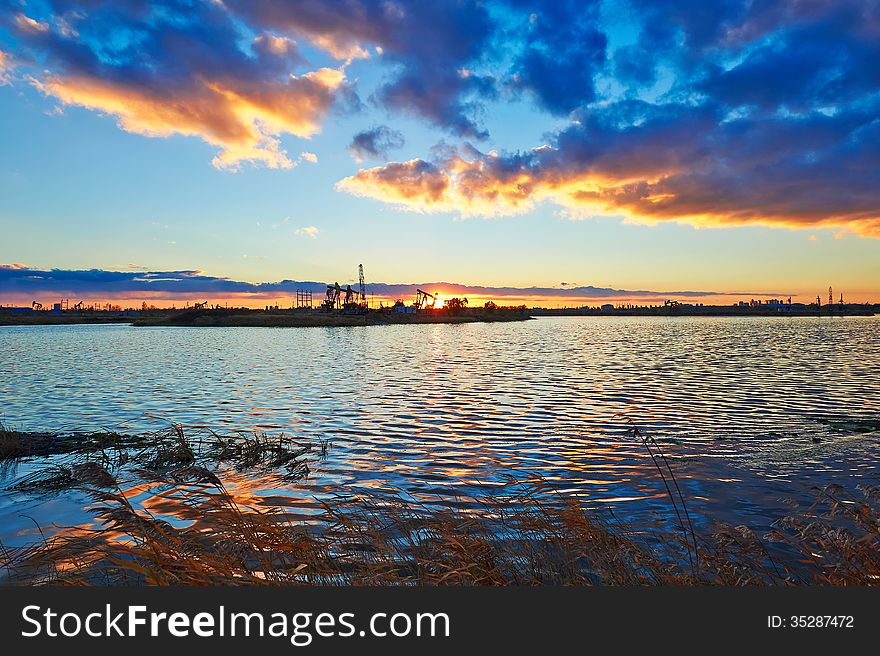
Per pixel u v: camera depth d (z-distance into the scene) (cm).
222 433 1647
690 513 958
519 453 1402
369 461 1330
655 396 2347
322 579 604
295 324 12325
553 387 2650
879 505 940
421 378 3053
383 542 682
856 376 3022
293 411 2027
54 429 1717
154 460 1324
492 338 7694
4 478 1177
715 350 5100
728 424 1759
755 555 707
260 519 674
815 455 1359
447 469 1259
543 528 732
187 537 647
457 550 638
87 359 4284
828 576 625
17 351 5162
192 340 7269
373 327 12456
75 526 908
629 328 11544
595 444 1497
